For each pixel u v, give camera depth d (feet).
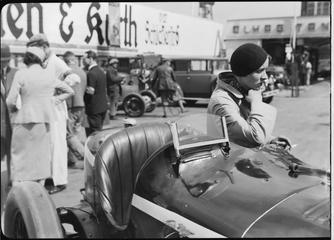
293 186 6.15
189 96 44.57
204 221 5.75
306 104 44.14
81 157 18.02
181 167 6.73
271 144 7.95
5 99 13.84
